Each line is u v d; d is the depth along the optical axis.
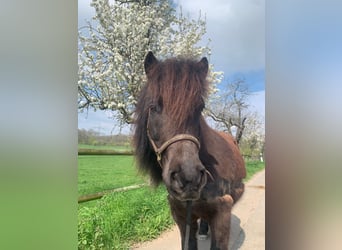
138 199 1.82
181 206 1.46
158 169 1.50
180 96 1.27
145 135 1.41
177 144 1.25
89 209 1.77
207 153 1.42
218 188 1.45
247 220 1.84
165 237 1.81
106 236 1.75
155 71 1.33
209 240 1.78
